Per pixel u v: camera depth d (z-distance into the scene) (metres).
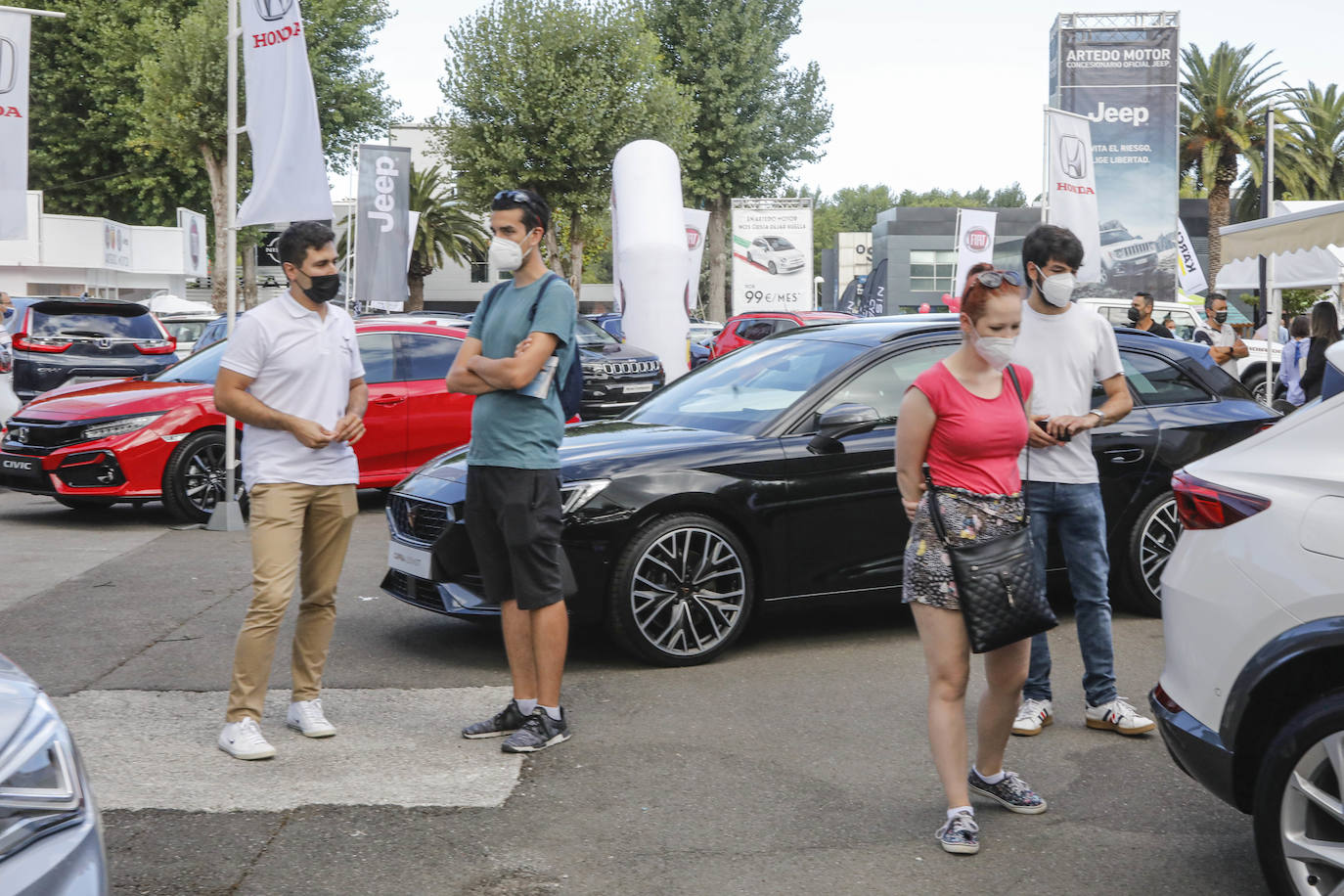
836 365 6.34
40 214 39.03
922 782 4.41
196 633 6.50
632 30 39.03
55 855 2.41
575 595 5.64
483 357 4.75
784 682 5.63
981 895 3.51
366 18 43.12
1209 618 3.39
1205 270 56.28
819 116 47.78
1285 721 3.35
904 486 3.82
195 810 4.09
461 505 5.75
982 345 3.63
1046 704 5.03
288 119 9.77
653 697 5.40
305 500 4.75
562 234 40.47
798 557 6.00
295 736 4.90
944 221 62.00
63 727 2.70
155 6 42.81
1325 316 12.01
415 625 6.75
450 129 39.50
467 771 4.50
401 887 3.54
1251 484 3.37
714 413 6.43
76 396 10.34
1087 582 4.93
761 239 33.47
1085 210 12.91
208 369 10.77
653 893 3.52
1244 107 39.75
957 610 3.75
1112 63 33.03
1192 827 4.02
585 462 5.77
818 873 3.65
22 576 7.96
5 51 10.39
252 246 44.16
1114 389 4.86
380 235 19.17
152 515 10.94
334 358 4.84
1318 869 3.14
